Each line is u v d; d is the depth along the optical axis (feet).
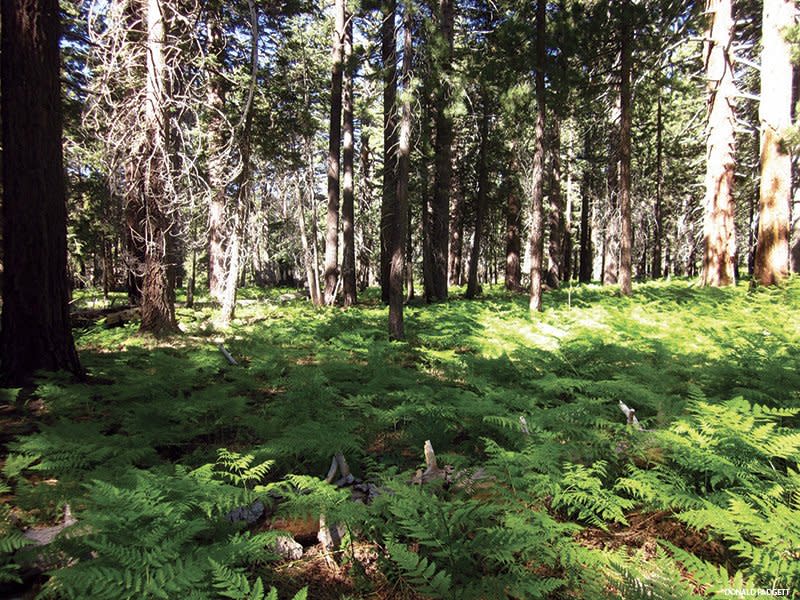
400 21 34.96
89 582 7.11
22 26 19.94
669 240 135.33
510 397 17.94
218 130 44.70
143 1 33.32
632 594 7.48
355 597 9.05
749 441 12.10
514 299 59.16
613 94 63.87
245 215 48.16
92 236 63.46
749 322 31.63
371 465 14.08
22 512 11.28
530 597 8.27
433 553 8.82
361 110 67.41
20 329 20.65
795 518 9.17
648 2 53.83
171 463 13.97
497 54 52.24
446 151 62.39
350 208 64.64
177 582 7.27
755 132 70.03
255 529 11.05
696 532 10.50
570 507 11.15
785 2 45.09
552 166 78.43
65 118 44.37
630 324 33.14
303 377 20.03
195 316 50.34
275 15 48.21
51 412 17.63
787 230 45.75
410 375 23.22
